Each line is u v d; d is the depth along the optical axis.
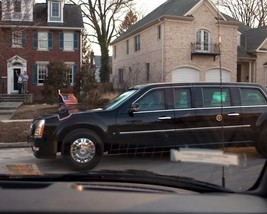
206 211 1.48
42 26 30.31
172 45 30.16
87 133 7.16
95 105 19.61
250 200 1.84
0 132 13.57
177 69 30.34
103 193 1.81
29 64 30.70
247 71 36.03
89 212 1.42
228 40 31.62
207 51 30.94
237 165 2.21
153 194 1.90
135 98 7.50
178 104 7.54
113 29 41.72
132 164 4.50
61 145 7.23
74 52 31.64
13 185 2.22
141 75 34.62
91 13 39.47
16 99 27.70
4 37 17.97
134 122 7.34
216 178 2.55
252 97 7.79
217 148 3.64
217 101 7.61
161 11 33.12
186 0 32.78
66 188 1.94
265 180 2.08
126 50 39.31
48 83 27.14
